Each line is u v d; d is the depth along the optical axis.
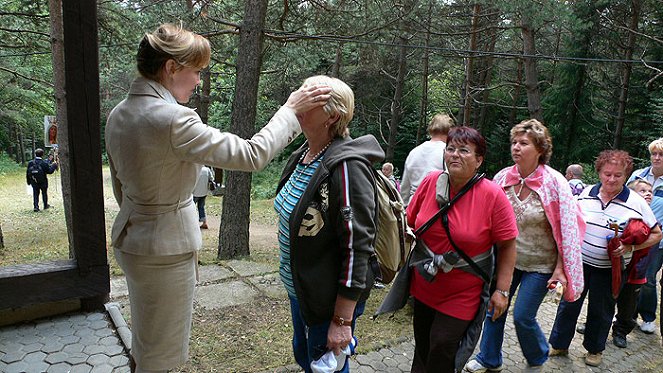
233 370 2.63
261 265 5.04
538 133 2.52
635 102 15.48
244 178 6.54
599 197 2.98
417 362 2.37
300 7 7.67
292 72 10.40
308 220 1.48
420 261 2.17
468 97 13.21
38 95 12.62
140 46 1.46
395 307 2.29
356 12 7.66
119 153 1.43
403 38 9.28
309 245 1.50
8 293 2.61
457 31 12.31
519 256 2.60
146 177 1.42
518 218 2.57
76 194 2.72
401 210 1.68
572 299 2.46
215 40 8.31
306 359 1.89
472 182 2.11
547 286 2.55
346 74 16.66
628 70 14.22
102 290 2.88
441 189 2.14
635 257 3.00
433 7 8.70
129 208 1.51
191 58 1.46
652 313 3.61
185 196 1.54
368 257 1.48
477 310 2.12
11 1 7.91
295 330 1.87
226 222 6.55
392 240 1.62
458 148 2.05
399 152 20.53
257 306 3.71
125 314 3.42
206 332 3.16
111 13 7.83
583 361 3.04
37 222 10.91
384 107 19.30
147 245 1.47
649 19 14.57
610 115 15.66
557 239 2.49
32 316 2.81
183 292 1.59
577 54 15.26
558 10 8.12
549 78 18.44
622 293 3.25
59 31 6.22
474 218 2.06
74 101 2.61
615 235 2.78
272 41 7.58
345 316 1.49
